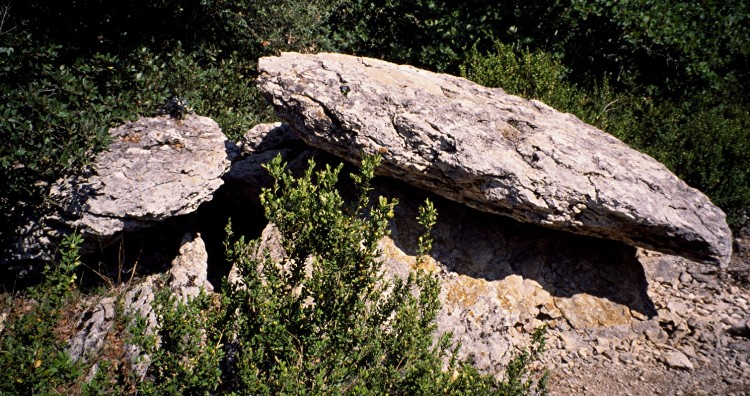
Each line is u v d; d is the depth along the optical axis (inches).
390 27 334.0
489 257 230.1
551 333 219.8
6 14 218.1
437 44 321.1
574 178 207.8
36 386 127.5
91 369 167.9
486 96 246.4
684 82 344.2
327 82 217.5
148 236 218.4
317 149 243.0
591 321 223.5
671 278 251.0
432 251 226.7
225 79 292.0
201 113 264.7
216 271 234.4
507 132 218.2
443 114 213.5
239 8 310.0
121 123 221.6
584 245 240.1
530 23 328.2
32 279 201.9
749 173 292.8
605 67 348.5
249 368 135.1
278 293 152.8
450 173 205.2
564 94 289.4
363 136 206.1
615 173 212.1
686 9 351.9
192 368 138.6
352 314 153.8
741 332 216.5
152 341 133.9
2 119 189.9
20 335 138.4
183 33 293.6
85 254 206.4
